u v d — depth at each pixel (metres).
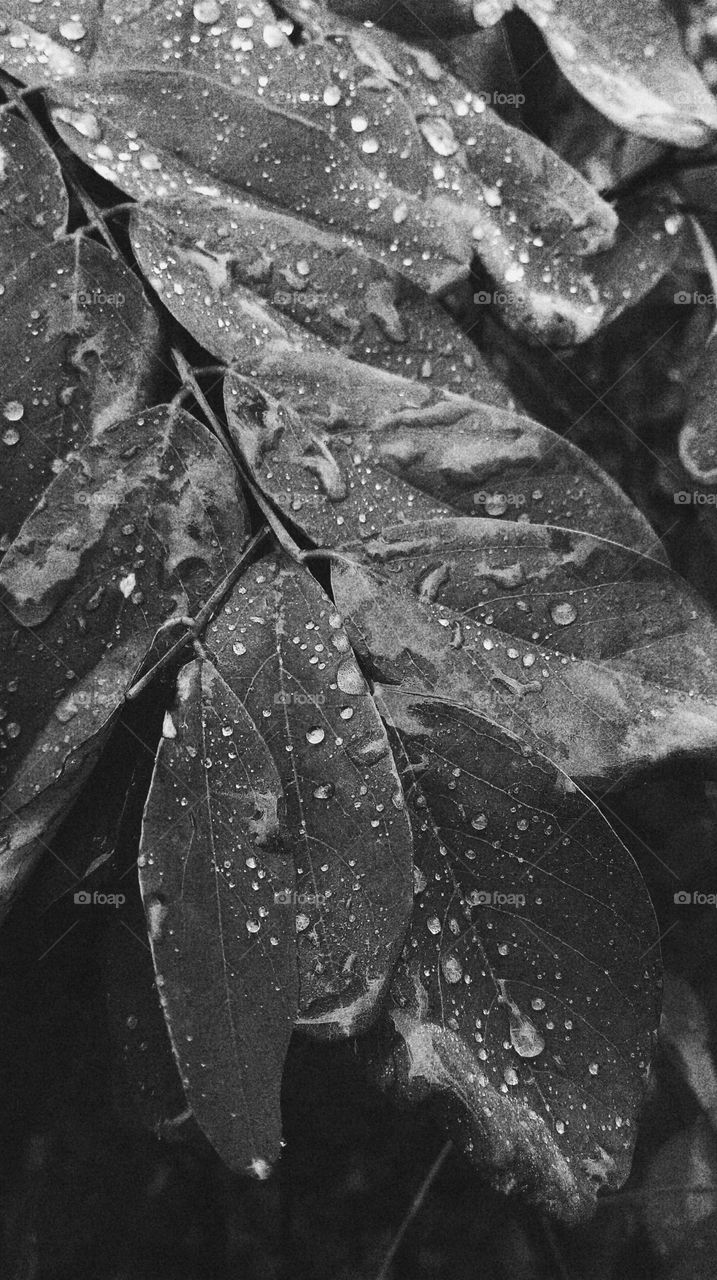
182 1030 0.24
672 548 0.30
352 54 0.27
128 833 0.26
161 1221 0.30
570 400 0.30
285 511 0.26
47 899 0.26
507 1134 0.25
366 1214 0.30
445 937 0.25
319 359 0.26
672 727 0.25
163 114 0.26
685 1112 0.31
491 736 0.25
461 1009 0.25
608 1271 0.30
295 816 0.25
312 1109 0.30
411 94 0.27
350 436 0.26
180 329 0.26
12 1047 0.29
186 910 0.24
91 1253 0.29
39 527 0.25
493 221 0.27
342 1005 0.24
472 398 0.26
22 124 0.26
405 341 0.26
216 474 0.26
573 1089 0.25
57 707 0.25
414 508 0.26
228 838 0.24
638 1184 0.30
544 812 0.25
